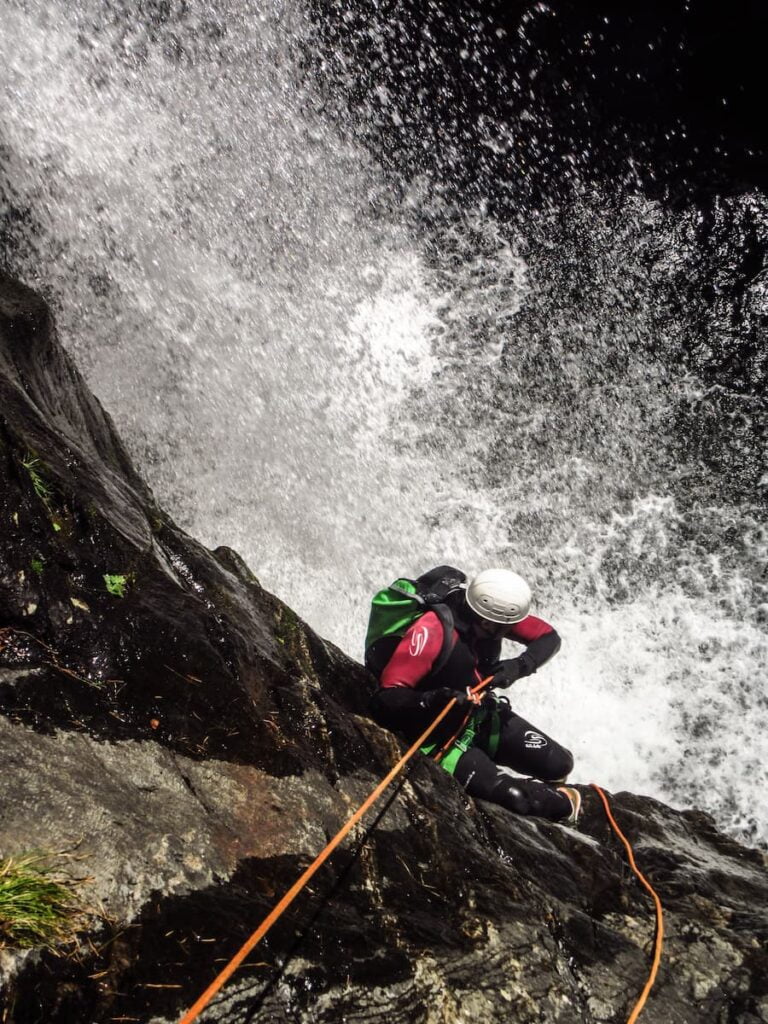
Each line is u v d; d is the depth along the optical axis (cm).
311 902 265
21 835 232
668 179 1343
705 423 1139
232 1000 228
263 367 932
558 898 338
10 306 429
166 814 262
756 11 1276
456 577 413
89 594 303
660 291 1257
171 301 893
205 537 778
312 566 834
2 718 258
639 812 466
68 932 218
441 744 393
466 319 1203
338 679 401
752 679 868
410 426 1052
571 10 1420
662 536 1030
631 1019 287
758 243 1251
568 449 1112
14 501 300
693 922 352
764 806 762
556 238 1325
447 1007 260
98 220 885
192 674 304
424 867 309
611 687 840
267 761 300
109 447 462
